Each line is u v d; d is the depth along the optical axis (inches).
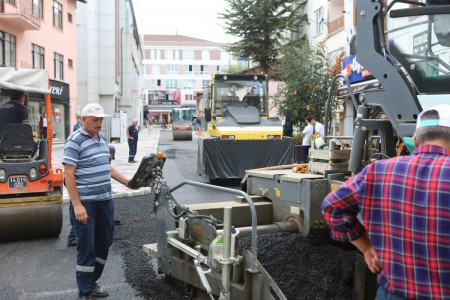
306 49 703.7
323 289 161.2
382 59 140.3
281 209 189.0
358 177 88.8
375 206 85.2
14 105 278.2
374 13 141.8
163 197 186.9
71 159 173.5
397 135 147.9
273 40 1031.6
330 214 89.7
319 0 996.6
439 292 78.1
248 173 211.9
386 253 83.4
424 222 79.4
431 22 136.6
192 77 3939.5
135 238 273.6
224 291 143.8
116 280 203.9
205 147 466.6
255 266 143.1
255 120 503.8
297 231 178.5
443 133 84.8
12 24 894.4
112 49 1603.1
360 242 92.3
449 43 135.3
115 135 1259.2
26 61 964.6
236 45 1049.5
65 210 362.3
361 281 146.9
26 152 276.2
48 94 280.8
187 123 1477.6
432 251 78.6
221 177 467.8
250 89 553.9
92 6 1550.2
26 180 268.1
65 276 211.5
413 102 134.2
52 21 1101.7
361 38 144.9
